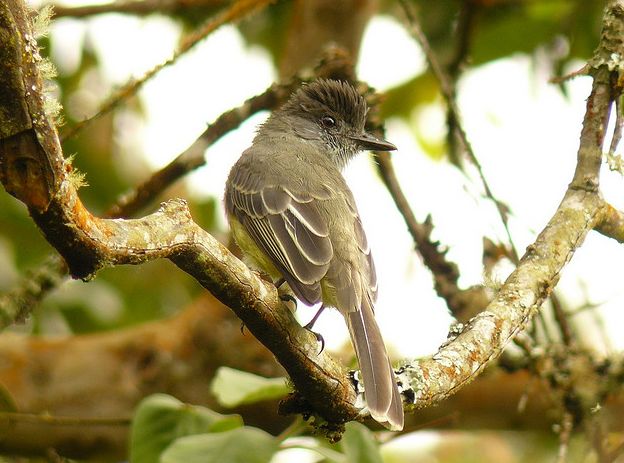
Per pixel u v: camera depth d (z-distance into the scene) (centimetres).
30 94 523
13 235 1359
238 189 988
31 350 1170
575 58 1385
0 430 1002
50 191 550
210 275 655
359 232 951
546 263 792
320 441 883
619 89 828
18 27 513
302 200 941
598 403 976
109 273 1405
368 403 693
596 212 823
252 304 669
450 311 1101
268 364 1179
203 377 1175
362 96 1177
